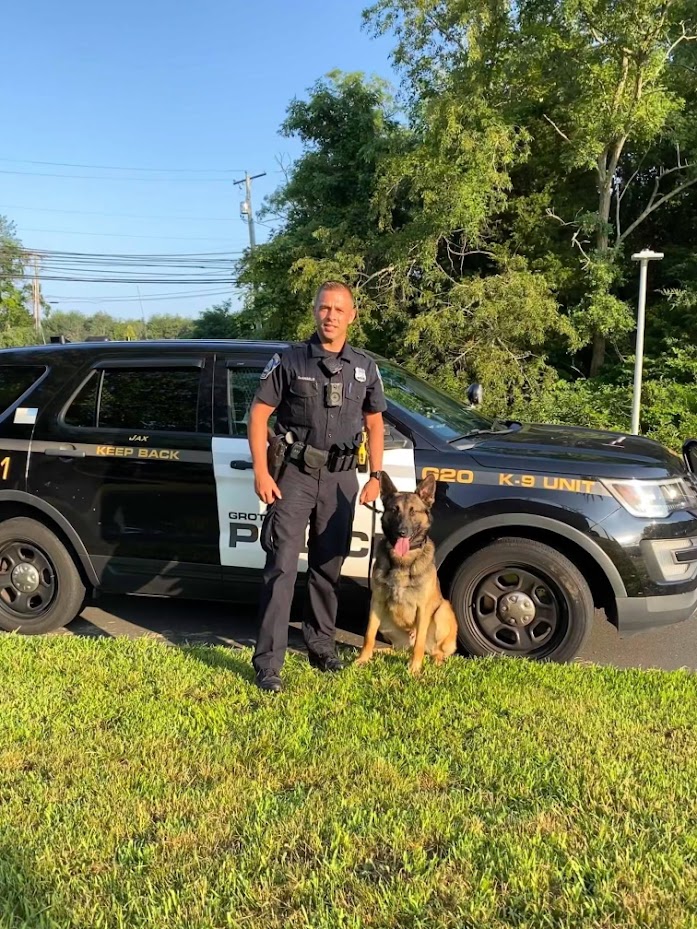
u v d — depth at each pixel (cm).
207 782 267
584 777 267
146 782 264
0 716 316
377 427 375
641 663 429
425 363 1431
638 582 384
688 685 355
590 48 1344
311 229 1725
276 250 1730
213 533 434
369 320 1508
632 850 222
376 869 216
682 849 223
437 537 404
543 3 1359
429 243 1393
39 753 287
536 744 292
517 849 221
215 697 342
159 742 294
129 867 218
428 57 1490
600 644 459
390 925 194
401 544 364
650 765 275
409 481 411
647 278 1600
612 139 1389
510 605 402
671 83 1442
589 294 1426
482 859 219
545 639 400
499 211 1446
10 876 212
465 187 1312
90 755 285
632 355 1434
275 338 1820
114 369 462
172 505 441
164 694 343
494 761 278
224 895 205
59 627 479
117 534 451
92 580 462
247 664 382
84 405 464
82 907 200
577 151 1377
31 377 480
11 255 4162
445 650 393
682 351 1370
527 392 1416
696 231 1642
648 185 1622
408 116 1681
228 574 437
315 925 193
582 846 225
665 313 1493
